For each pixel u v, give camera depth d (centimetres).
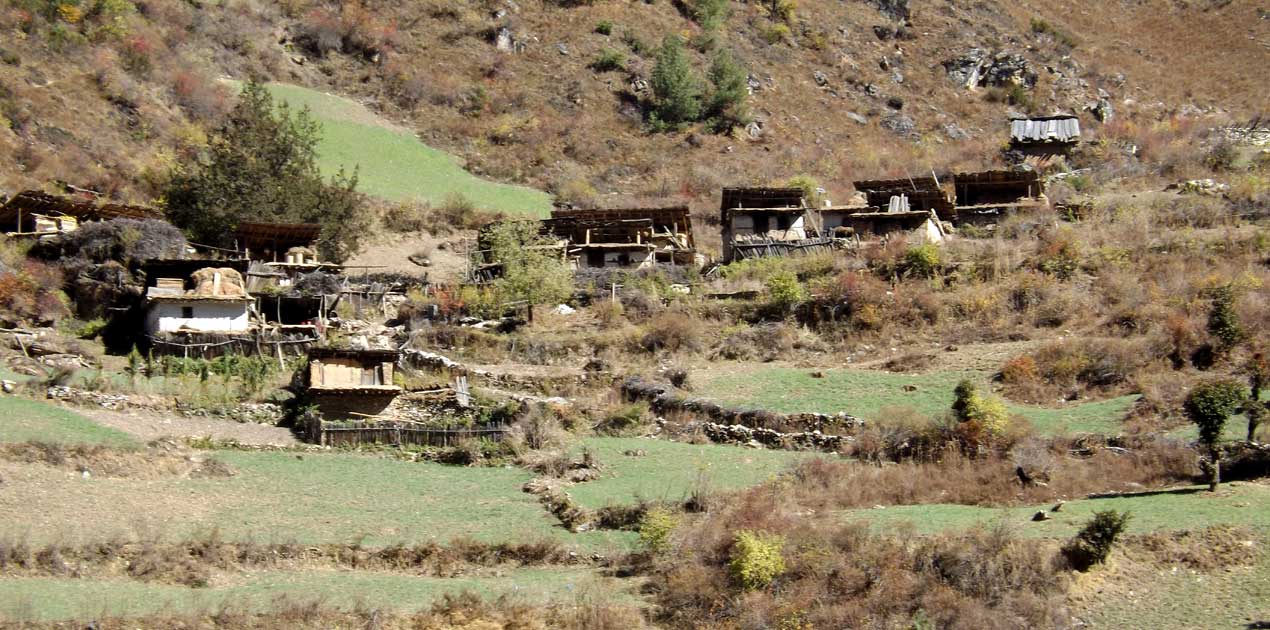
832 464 3803
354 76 10062
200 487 3594
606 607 2897
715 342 5256
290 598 2889
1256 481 3444
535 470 3947
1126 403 4206
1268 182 6912
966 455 3847
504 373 4831
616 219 6819
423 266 6950
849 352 5125
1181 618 2736
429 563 3222
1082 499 3431
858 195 7888
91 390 4212
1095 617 2762
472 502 3647
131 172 7031
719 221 8331
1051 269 5541
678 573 3061
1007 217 6812
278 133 6869
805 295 5534
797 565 2977
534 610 2889
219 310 5000
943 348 5000
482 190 8588
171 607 2781
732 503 3491
